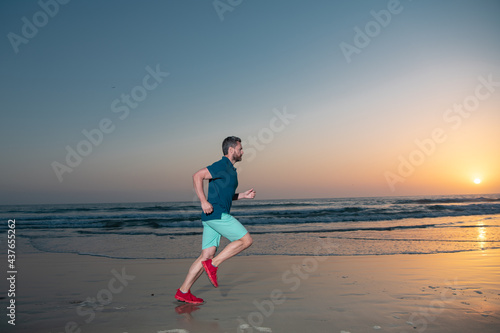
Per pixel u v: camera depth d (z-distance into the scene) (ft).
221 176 10.50
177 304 10.90
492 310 9.67
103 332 8.27
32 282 14.53
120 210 100.48
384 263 17.95
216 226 10.55
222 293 12.25
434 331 7.98
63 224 50.19
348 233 33.12
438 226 39.58
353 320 8.92
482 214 60.85
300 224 46.32
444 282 13.56
